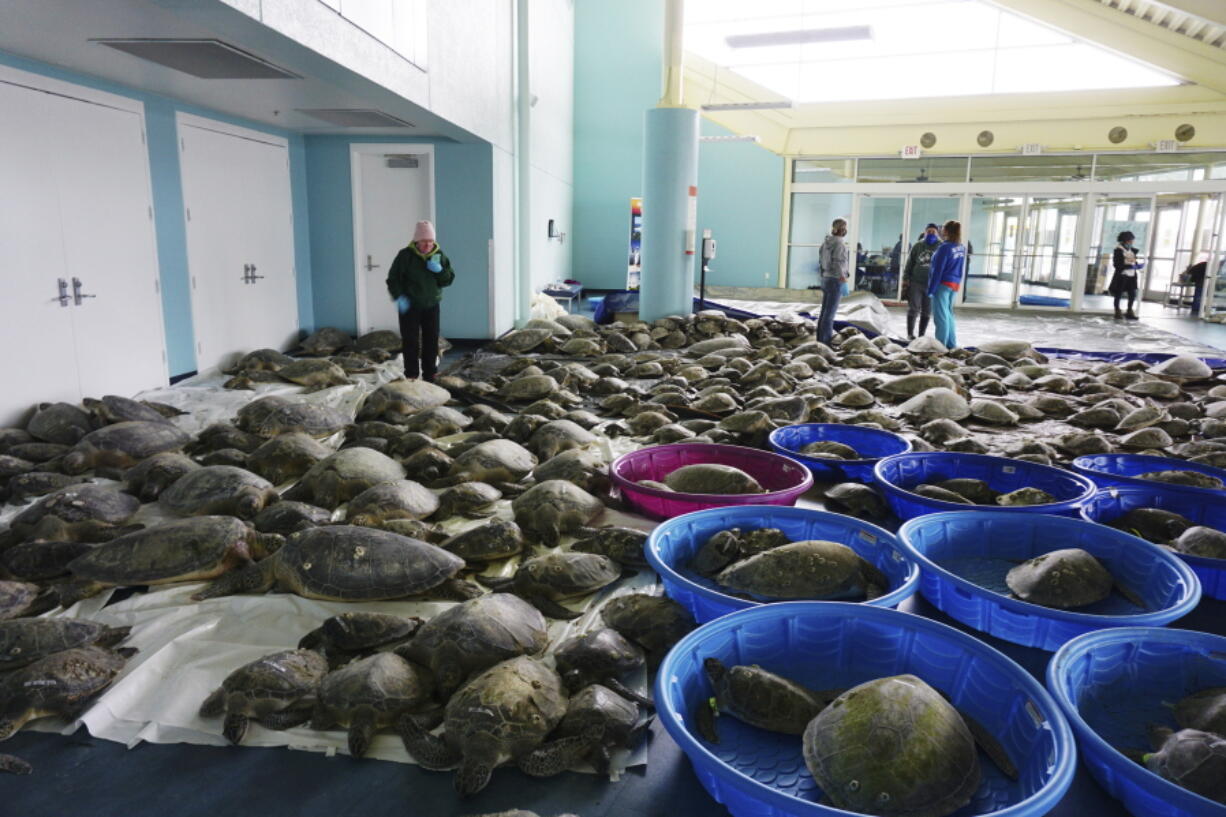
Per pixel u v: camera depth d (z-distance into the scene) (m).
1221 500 3.86
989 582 3.40
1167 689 2.56
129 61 5.29
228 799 2.12
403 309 7.18
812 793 2.16
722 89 15.88
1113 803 2.14
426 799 2.13
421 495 3.96
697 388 7.45
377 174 9.47
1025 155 14.86
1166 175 14.33
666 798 2.16
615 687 2.51
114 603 3.06
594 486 4.37
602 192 16.53
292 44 4.75
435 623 2.65
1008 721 2.28
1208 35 12.81
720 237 16.59
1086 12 13.27
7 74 5.05
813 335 10.17
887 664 2.62
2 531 3.66
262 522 3.62
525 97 10.41
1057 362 8.95
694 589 2.86
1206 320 13.66
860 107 15.32
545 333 9.49
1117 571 3.35
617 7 15.90
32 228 5.32
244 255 8.10
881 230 16.00
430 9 7.11
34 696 2.34
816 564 3.09
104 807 2.08
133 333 6.43
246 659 2.68
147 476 4.23
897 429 5.89
